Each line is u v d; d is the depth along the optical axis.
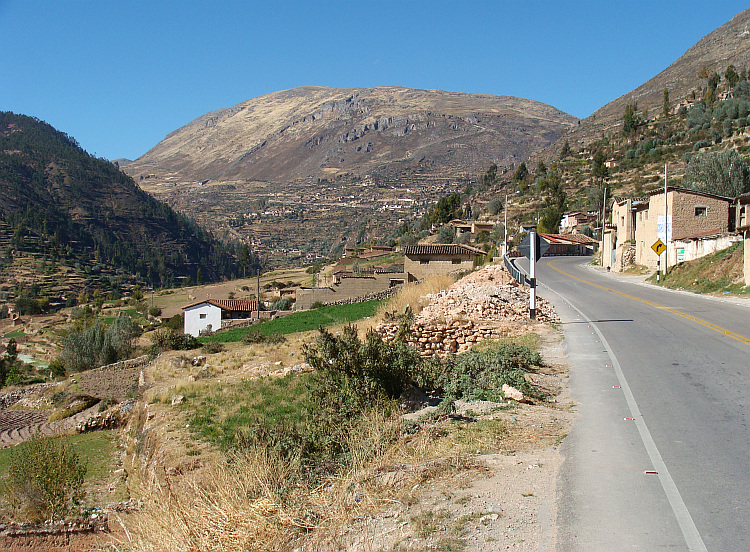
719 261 35.38
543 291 34.75
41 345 77.06
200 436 14.95
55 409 32.44
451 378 12.40
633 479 6.69
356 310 43.12
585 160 154.38
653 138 140.25
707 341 16.28
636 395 10.76
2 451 23.95
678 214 44.72
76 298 134.75
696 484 6.48
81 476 15.33
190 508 7.31
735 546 5.06
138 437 18.73
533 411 9.99
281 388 19.25
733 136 113.81
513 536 5.41
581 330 19.27
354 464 8.11
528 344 17.09
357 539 5.90
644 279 44.03
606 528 5.49
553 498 6.23
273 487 7.73
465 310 21.47
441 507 6.22
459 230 117.38
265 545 6.36
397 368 11.82
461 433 8.91
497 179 188.62
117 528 12.40
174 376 26.56
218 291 102.81
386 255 108.44
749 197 42.94
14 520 13.49
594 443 8.10
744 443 7.81
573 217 108.50
